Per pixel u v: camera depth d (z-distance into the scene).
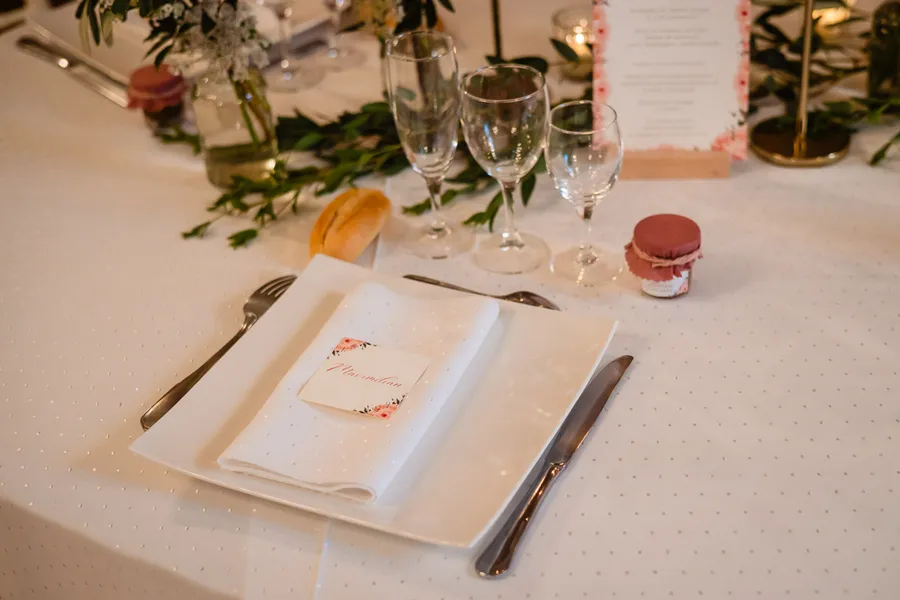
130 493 0.86
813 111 1.29
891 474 0.80
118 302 1.13
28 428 0.95
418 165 1.12
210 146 1.30
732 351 0.95
